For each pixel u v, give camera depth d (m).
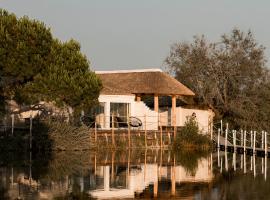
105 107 70.56
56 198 33.44
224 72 84.69
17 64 55.62
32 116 66.56
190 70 86.50
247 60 84.25
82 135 62.97
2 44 55.62
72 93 57.44
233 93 84.50
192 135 69.38
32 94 56.72
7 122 63.94
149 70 77.38
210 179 42.88
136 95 75.00
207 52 86.56
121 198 34.28
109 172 45.88
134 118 69.44
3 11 58.12
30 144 59.78
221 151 69.25
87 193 35.56
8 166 47.50
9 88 57.53
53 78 56.50
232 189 37.97
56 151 61.25
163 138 69.38
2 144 59.22
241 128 80.44
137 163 53.12
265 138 62.41
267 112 82.12
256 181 41.91
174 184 40.09
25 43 56.25
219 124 81.88
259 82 83.44
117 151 64.44
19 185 37.72
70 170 46.31
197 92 84.50
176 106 79.94
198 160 57.25
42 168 46.78
